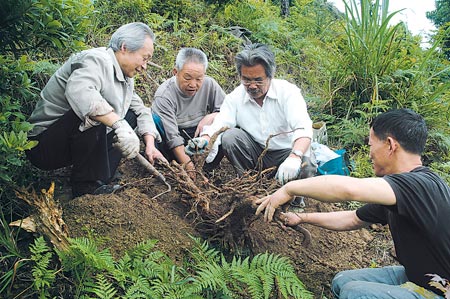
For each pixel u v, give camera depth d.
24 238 2.82
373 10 5.15
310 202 3.76
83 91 2.83
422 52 5.59
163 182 3.20
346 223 2.90
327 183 2.36
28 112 3.56
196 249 2.82
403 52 5.29
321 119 5.05
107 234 2.80
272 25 6.23
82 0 3.11
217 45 5.56
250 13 6.36
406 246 2.40
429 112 5.04
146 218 2.94
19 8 2.57
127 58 3.07
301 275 3.07
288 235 3.27
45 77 3.76
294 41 6.35
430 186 2.31
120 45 3.05
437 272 2.33
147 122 3.50
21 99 3.52
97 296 2.49
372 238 3.56
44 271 2.43
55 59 3.95
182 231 2.95
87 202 2.92
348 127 4.73
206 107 3.90
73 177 3.16
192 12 5.95
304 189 2.45
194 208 2.97
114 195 3.02
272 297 2.81
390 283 2.69
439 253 2.30
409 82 5.15
